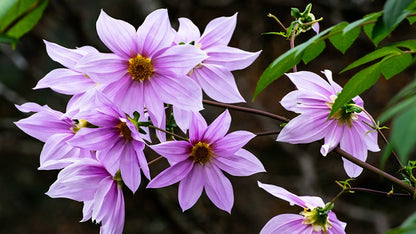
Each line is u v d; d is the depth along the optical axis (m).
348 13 5.51
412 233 1.39
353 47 6.71
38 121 1.80
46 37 5.89
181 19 1.78
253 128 7.13
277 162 7.19
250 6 6.04
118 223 1.76
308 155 6.38
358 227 6.62
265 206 6.84
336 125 1.77
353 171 1.80
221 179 1.76
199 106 1.70
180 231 5.52
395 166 6.66
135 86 1.71
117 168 1.72
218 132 1.75
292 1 5.84
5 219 7.55
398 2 1.41
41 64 6.03
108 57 1.70
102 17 1.70
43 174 8.01
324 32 1.51
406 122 1.05
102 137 1.72
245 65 1.75
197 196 1.76
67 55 1.76
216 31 1.77
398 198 6.71
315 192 6.01
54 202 7.92
